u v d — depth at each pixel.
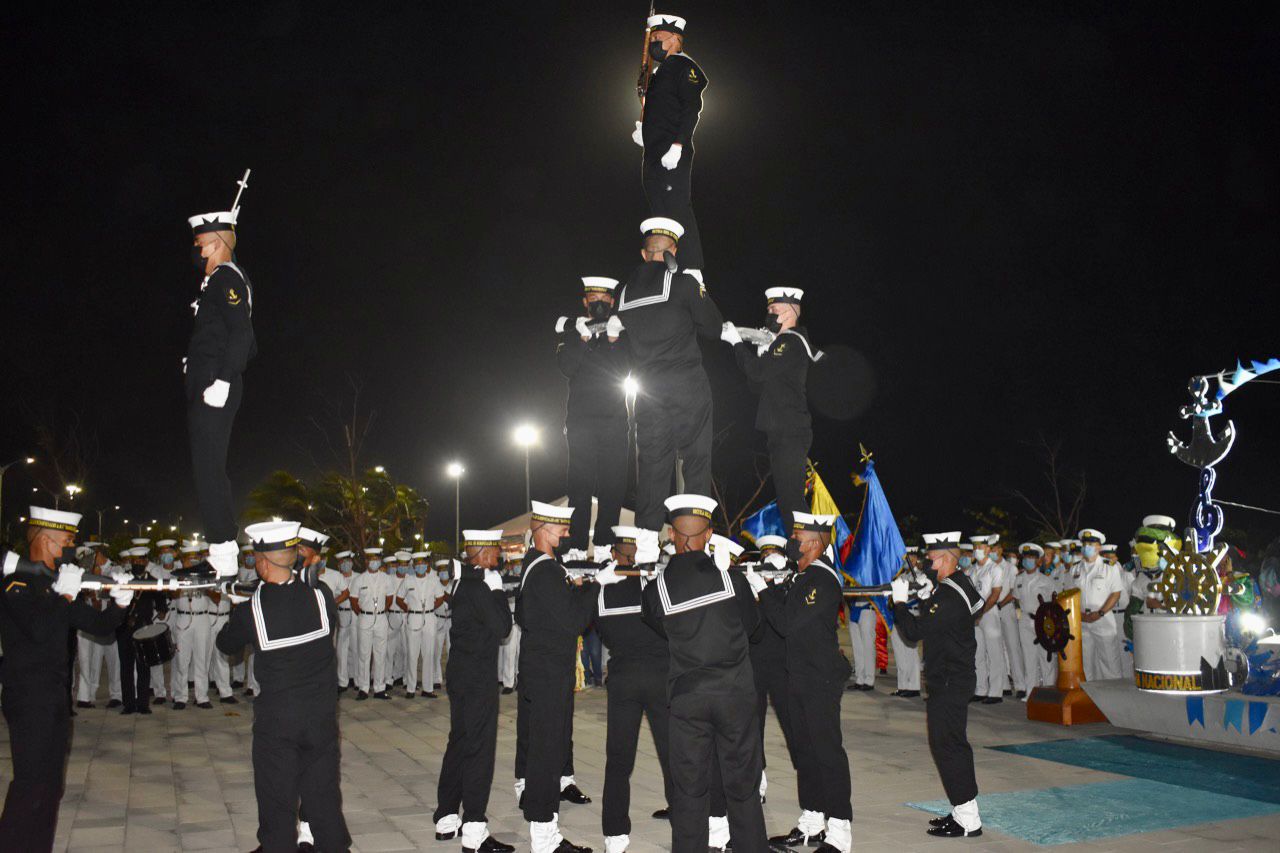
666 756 7.12
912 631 7.87
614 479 7.12
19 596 6.07
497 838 8.03
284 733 5.75
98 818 8.57
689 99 6.70
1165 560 12.09
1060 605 13.02
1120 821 8.16
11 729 6.07
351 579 16.69
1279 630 11.86
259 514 29.48
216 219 5.72
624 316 6.34
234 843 7.79
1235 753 10.88
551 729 7.29
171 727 13.44
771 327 7.39
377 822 8.43
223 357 5.42
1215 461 11.95
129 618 14.52
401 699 16.41
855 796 9.18
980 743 11.60
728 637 6.15
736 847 6.03
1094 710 12.86
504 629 7.70
